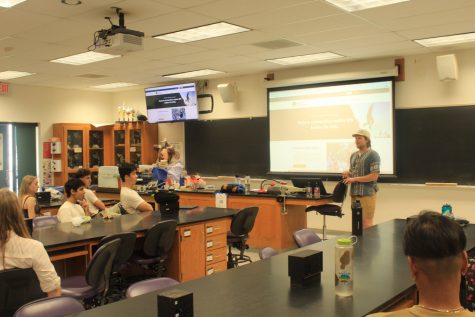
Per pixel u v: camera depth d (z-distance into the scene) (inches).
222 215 180.9
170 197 185.5
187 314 60.3
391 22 191.8
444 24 195.3
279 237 237.3
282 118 310.7
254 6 167.6
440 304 49.0
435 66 253.9
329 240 125.4
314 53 254.8
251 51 247.0
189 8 168.9
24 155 358.3
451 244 47.9
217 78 341.7
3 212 100.3
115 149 392.8
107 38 168.4
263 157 320.8
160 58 262.8
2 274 97.3
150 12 173.2
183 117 340.5
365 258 103.8
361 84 278.4
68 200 172.1
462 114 247.0
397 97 267.4
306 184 235.8
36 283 101.9
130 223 160.6
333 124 290.2
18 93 350.3
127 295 86.7
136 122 374.3
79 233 141.3
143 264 156.3
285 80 302.2
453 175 250.2
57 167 358.3
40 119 363.6
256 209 192.4
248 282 85.6
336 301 73.9
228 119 338.0
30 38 210.4
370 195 213.0
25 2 159.6
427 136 257.9
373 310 70.3
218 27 199.9
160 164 303.0
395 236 131.2
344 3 169.2
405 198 265.9
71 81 341.7
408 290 81.1
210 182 348.5
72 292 119.7
